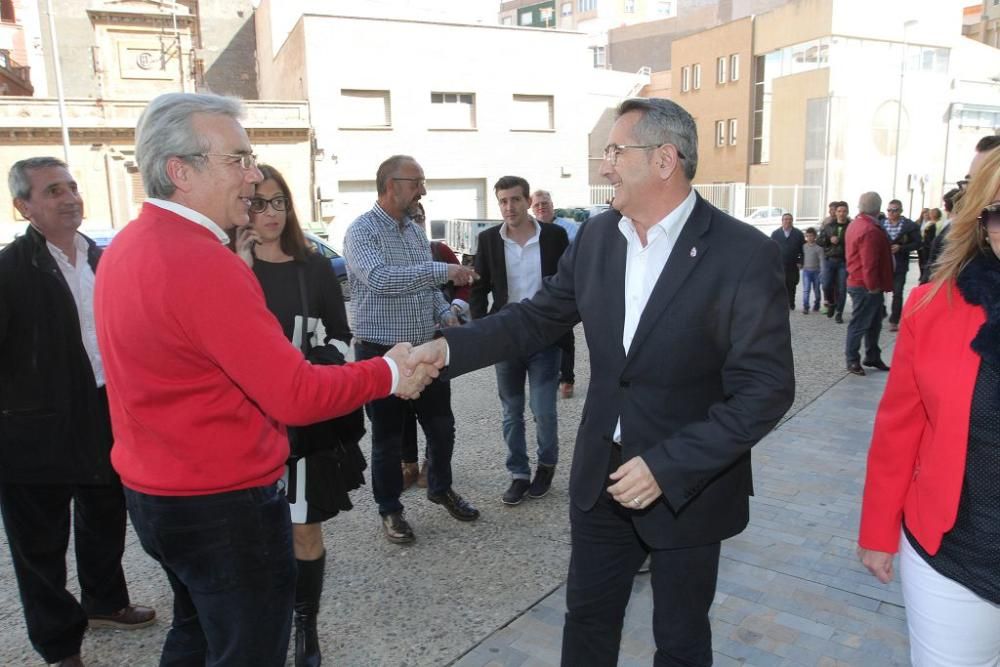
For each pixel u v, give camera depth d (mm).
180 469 1682
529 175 27359
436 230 20859
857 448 4824
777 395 1792
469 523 3842
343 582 3246
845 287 10359
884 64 32375
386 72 24750
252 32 37281
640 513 1941
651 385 1934
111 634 2904
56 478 2473
